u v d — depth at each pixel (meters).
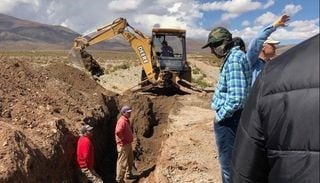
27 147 8.00
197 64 57.00
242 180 2.22
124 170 12.19
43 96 12.10
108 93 17.45
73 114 12.14
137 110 16.47
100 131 13.84
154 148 15.06
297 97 1.94
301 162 1.90
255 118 2.13
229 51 5.39
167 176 10.67
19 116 9.61
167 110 18.84
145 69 23.47
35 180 7.68
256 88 2.16
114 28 23.59
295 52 2.03
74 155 10.35
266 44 6.55
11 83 11.66
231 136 5.35
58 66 17.30
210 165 11.02
